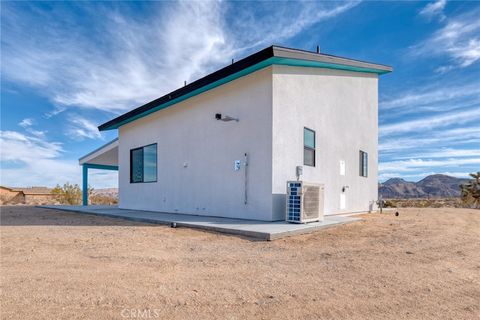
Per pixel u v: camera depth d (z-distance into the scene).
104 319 2.08
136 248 4.29
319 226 5.86
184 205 9.00
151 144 10.55
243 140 7.34
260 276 3.03
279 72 6.96
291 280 2.92
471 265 3.53
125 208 11.77
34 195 29.70
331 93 8.75
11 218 8.73
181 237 5.23
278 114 6.86
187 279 2.92
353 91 9.81
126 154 11.90
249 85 7.27
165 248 4.32
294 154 7.22
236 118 7.51
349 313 2.22
